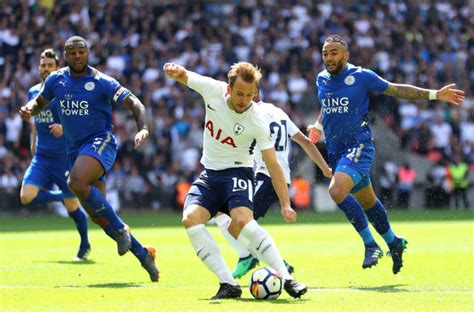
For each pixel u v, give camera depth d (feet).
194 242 63.87
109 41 246.88
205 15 259.60
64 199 97.40
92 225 177.68
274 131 82.23
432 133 227.40
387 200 220.23
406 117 229.86
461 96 77.15
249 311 55.47
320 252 107.14
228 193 64.64
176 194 221.87
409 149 225.15
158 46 250.16
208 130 65.36
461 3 271.08
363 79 78.07
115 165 223.51
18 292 67.41
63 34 248.93
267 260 62.95
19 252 109.40
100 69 242.99
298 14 262.06
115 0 257.75
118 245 73.51
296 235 141.79
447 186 224.33
